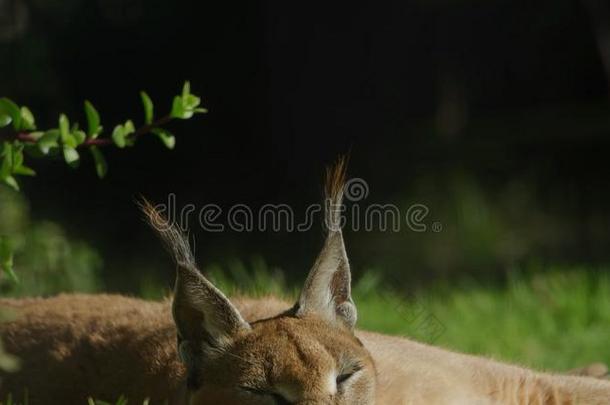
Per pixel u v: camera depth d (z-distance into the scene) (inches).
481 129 831.7
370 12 825.5
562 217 704.4
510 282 450.0
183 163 756.6
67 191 701.3
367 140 812.6
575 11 840.9
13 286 360.5
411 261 623.2
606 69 787.4
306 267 607.5
